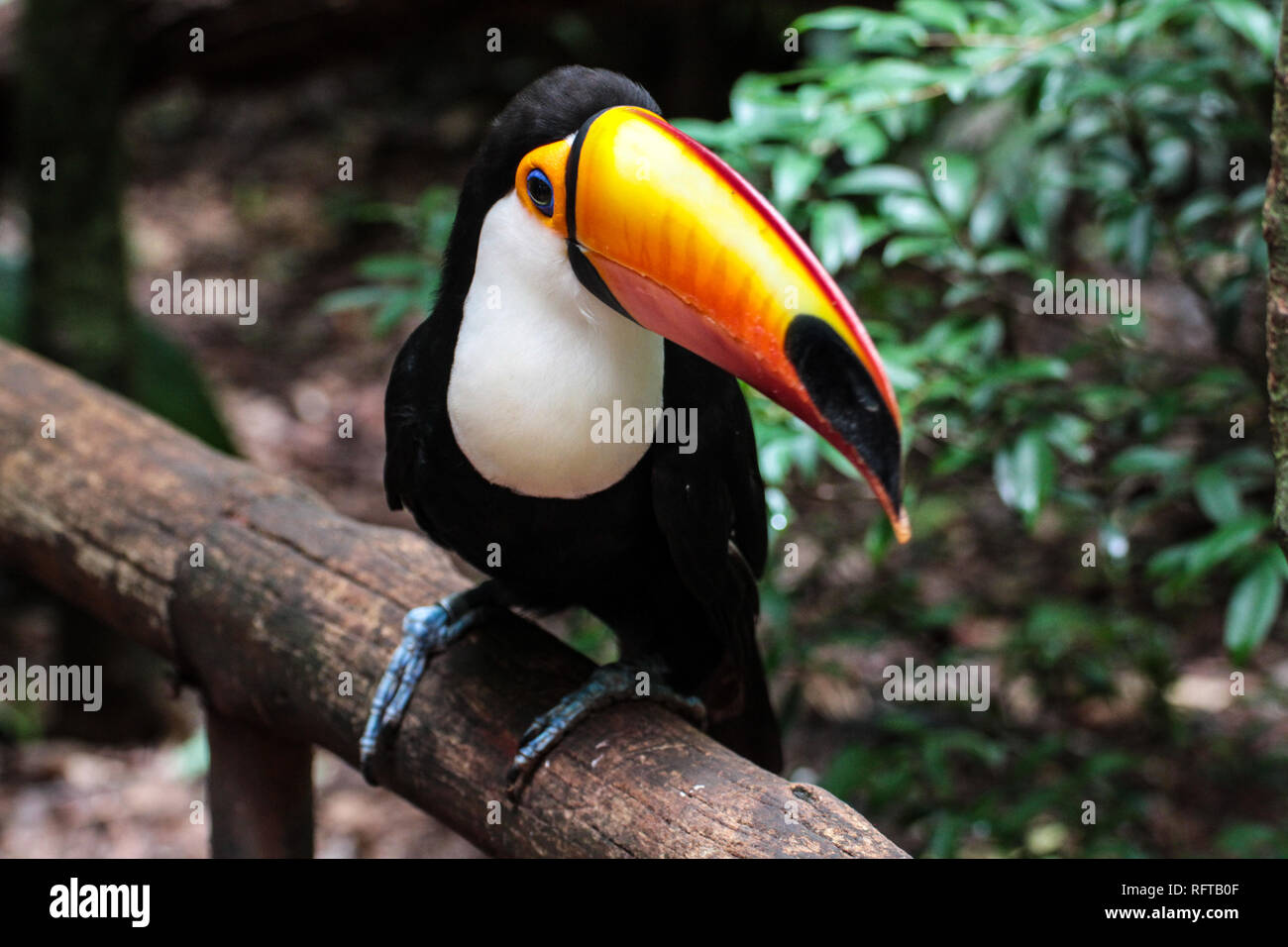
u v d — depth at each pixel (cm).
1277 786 481
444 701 270
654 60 1157
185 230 1156
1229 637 329
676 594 277
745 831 224
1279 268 180
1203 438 413
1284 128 177
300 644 293
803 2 955
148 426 361
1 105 676
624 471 251
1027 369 330
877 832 222
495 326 243
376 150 1248
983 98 363
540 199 235
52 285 606
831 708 559
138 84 639
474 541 268
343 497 827
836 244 339
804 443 323
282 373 971
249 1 614
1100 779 394
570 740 253
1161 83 332
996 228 377
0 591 718
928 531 649
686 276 221
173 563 321
